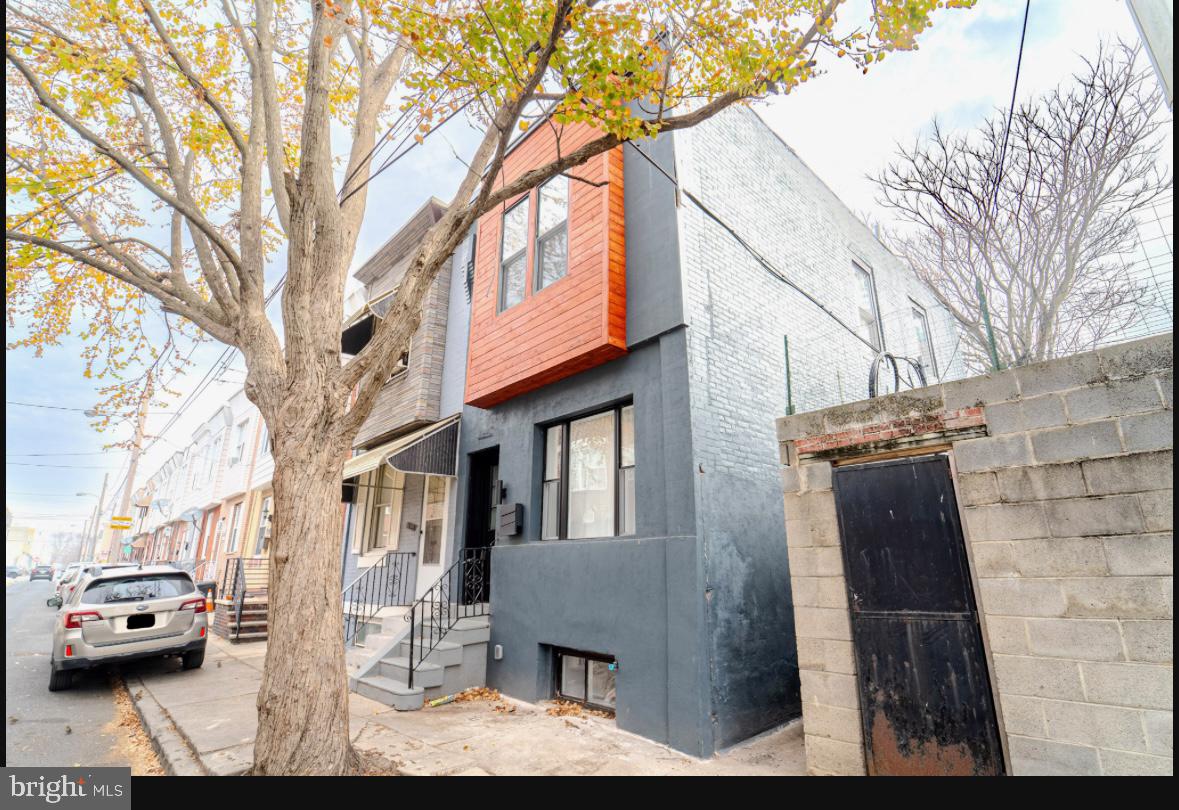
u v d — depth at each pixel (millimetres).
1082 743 3488
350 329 12102
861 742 4359
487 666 7762
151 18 5645
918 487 4422
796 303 8750
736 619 5945
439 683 7117
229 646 11617
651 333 6641
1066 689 3592
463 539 9000
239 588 12719
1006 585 3914
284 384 5043
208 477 24391
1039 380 4027
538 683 7012
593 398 7309
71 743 5891
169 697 7160
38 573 49062
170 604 8648
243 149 6086
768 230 8664
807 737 4641
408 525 10625
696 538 5762
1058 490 3834
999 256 8195
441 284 11297
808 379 8492
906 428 4562
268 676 4309
